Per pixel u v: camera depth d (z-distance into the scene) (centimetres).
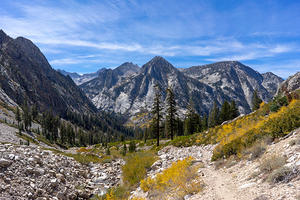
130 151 3384
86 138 12938
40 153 1453
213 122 6862
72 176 1305
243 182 634
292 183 458
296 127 787
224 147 1096
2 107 10719
